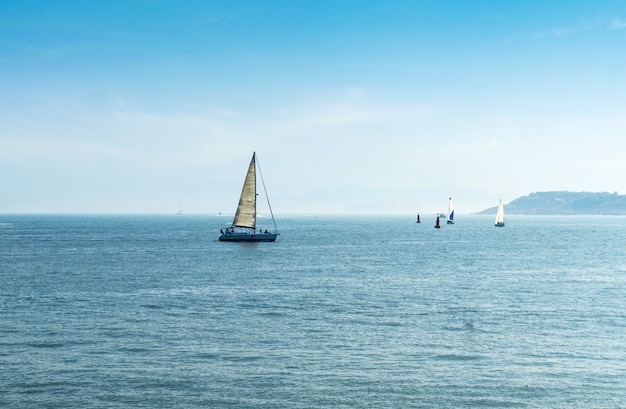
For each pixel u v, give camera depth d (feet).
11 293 190.80
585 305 167.84
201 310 160.04
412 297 182.29
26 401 91.15
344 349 118.52
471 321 145.18
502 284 214.28
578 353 115.65
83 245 440.04
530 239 558.97
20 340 125.59
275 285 210.59
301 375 102.53
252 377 101.35
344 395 93.66
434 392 94.94
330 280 225.35
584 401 91.66
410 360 111.04
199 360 110.93
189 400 91.86
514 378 101.09
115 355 114.11
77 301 175.01
